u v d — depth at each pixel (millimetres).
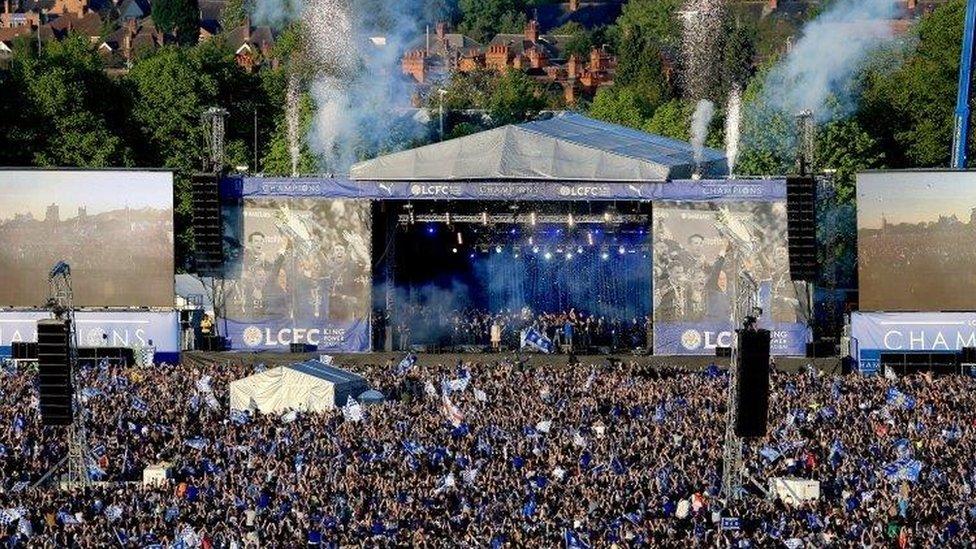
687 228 146375
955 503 93062
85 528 88562
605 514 90500
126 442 107812
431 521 88812
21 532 88438
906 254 142750
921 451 103875
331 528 87250
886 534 87438
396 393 125438
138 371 132250
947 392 120875
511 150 147625
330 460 101562
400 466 99875
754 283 118312
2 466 103375
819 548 85500
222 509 92312
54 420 105000
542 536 85688
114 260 147625
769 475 100000
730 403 101812
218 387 126562
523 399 118062
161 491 95938
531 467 100438
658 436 106875
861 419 112188
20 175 147125
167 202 147250
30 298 147625
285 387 122750
